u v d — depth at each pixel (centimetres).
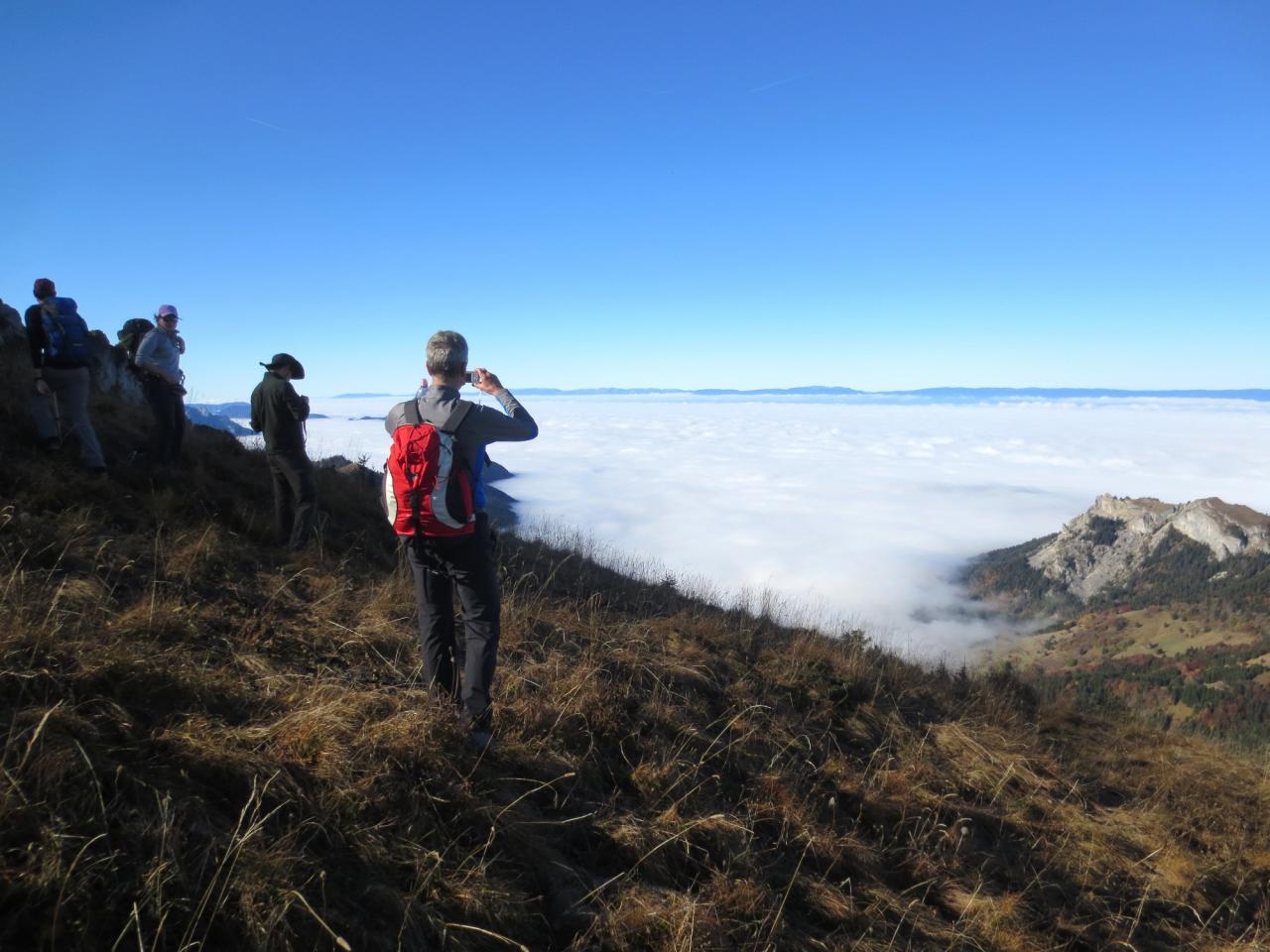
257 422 613
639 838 320
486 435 334
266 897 217
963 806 447
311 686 351
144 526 547
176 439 733
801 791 412
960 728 571
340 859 249
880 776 457
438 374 334
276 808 238
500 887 265
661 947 270
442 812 289
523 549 857
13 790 212
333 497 806
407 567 611
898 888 366
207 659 353
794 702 539
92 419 766
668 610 747
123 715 268
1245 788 623
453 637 359
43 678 272
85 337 620
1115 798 554
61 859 199
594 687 429
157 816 227
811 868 354
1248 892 454
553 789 337
